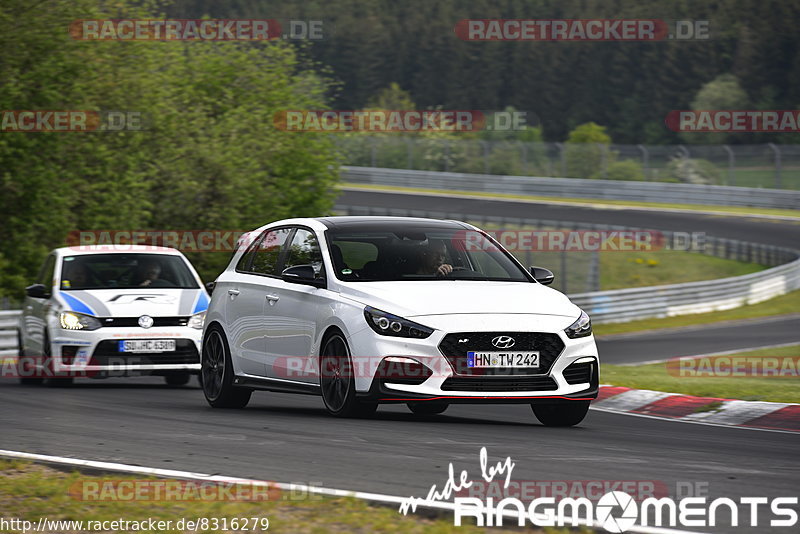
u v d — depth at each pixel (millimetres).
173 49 114750
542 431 30828
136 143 101500
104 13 97375
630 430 32312
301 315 33750
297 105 128125
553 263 128375
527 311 31500
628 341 88500
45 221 93500
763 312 116250
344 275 33219
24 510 19797
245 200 112938
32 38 89312
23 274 93812
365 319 31219
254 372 36031
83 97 93062
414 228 35469
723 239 157000
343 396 32000
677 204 190500
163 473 22984
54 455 25844
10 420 32875
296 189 121875
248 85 127250
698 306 116062
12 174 91188
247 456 25344
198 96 121188
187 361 47344
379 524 18250
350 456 25297
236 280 37906
